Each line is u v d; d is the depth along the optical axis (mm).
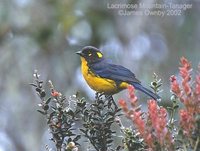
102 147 6230
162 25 15812
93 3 14688
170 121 5812
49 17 14344
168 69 15312
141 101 13164
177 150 5484
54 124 6141
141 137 5637
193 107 5258
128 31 14984
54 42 14516
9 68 14789
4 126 14617
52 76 14523
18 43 14484
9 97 14758
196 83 5309
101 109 6273
